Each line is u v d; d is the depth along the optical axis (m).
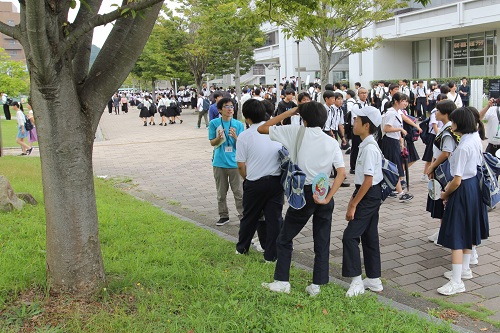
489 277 5.00
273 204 5.13
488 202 4.60
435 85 21.48
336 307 4.00
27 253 4.98
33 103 3.66
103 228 6.20
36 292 3.95
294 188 4.14
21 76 35.19
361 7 18.41
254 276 4.66
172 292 4.09
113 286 4.09
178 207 8.53
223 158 6.91
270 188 5.06
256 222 5.37
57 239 3.87
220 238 6.17
